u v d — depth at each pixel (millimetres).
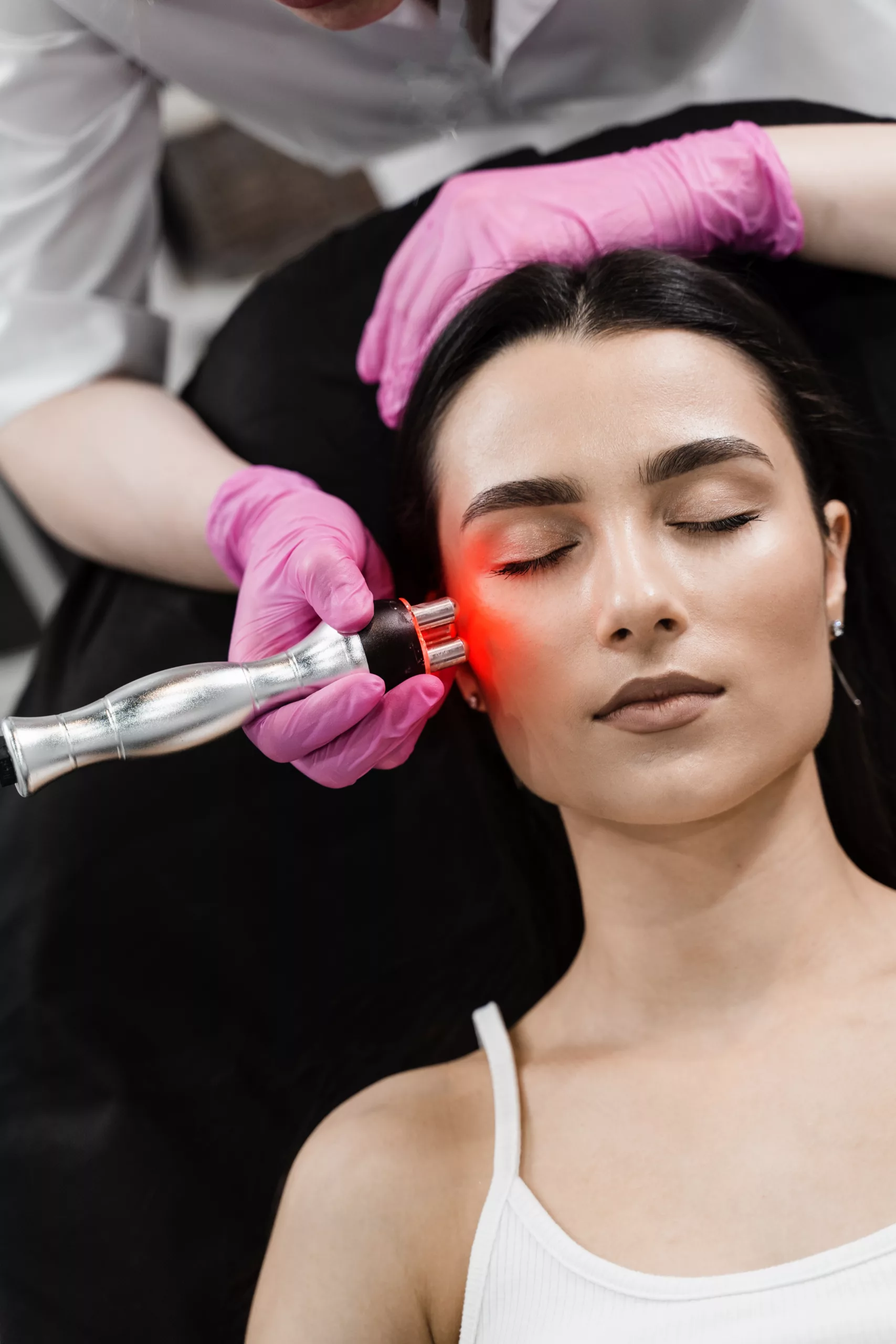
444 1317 880
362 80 1106
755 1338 740
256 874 1213
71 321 1187
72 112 1102
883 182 1039
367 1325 865
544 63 1118
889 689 1093
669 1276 787
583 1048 929
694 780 803
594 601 812
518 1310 825
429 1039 1206
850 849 1072
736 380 866
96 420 1168
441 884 1229
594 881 920
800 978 868
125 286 1242
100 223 1180
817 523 890
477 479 861
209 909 1199
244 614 925
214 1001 1189
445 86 1119
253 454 1228
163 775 1203
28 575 1828
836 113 1163
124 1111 1146
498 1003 1202
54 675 1229
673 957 887
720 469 824
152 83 1159
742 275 1072
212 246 1782
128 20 1030
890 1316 724
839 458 1026
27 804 1194
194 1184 1146
